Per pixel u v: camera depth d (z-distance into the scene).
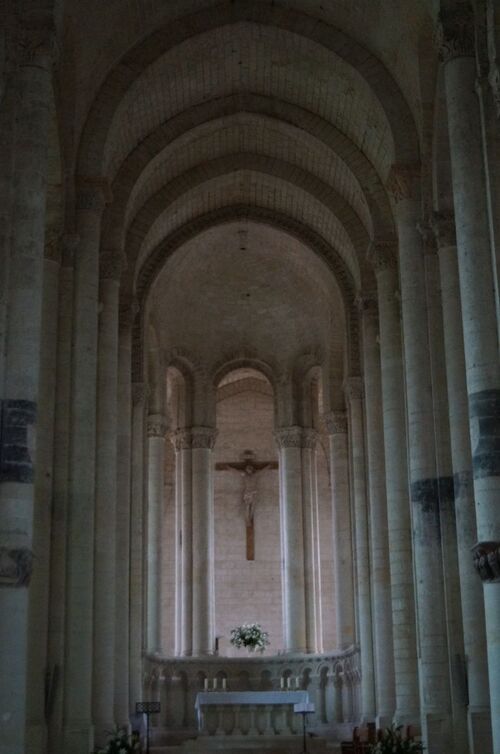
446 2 21.19
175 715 36.97
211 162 35.09
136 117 30.22
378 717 30.08
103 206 26.84
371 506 31.86
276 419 43.91
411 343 26.03
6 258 18.52
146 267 37.19
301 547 42.03
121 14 26.77
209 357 44.44
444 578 24.42
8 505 17.38
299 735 31.66
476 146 20.20
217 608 46.22
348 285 37.38
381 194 31.11
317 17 28.66
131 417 35.22
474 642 21.66
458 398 23.09
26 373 18.05
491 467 18.34
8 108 19.28
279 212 38.16
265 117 32.44
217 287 43.16
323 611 45.91
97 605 26.69
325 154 32.78
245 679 37.88
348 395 36.75
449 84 20.88
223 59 30.22
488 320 19.05
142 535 35.59
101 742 25.47
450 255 24.67
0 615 16.91
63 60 25.06
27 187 18.97
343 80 29.27
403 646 27.25
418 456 25.36
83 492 24.48
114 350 29.05
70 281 25.66
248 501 47.59
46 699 22.80
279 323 44.19
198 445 43.28
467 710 23.09
